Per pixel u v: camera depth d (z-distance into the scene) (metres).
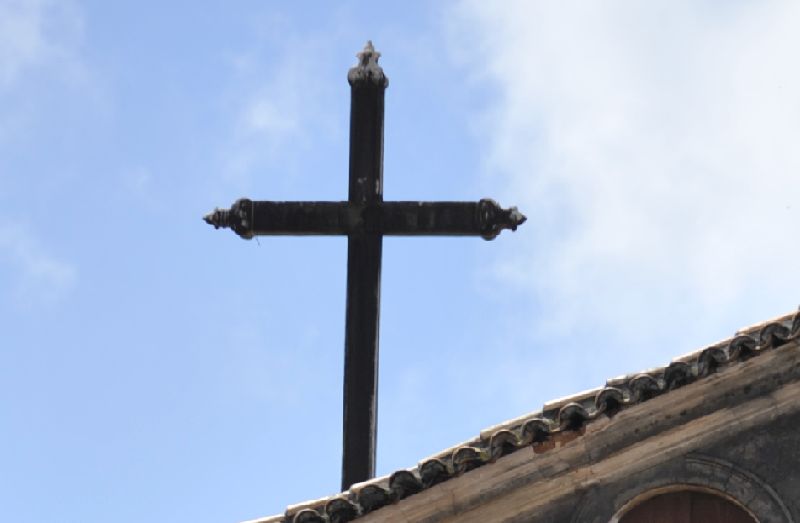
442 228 36.31
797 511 31.80
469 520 32.06
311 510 31.64
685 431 32.22
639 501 32.16
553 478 32.06
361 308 35.91
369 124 36.84
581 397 32.03
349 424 35.16
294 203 36.50
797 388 32.28
